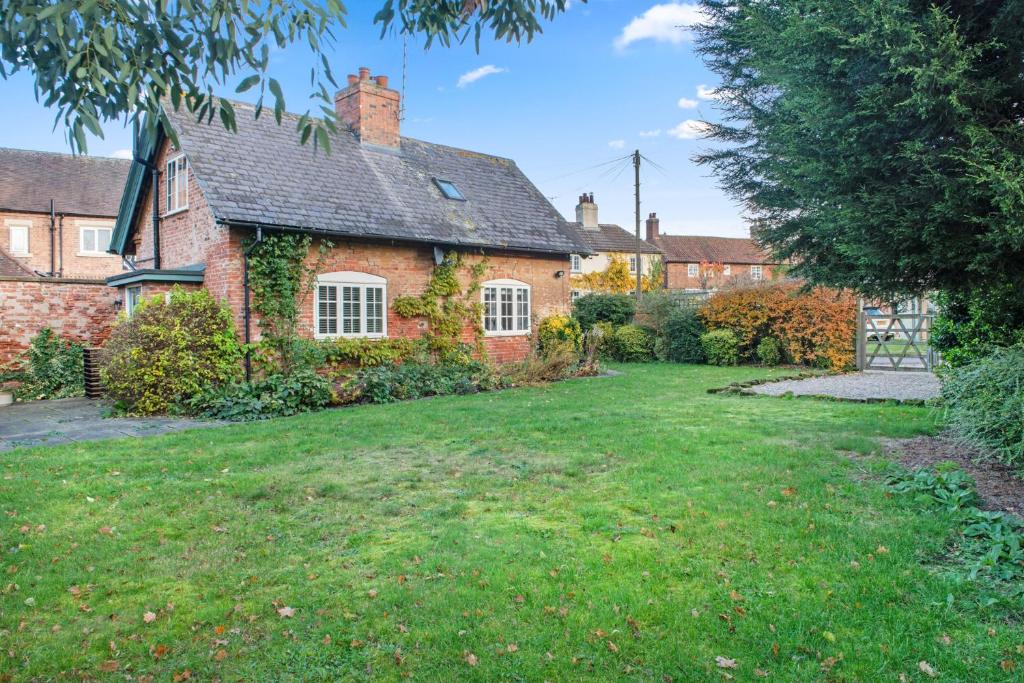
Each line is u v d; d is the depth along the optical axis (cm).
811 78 530
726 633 313
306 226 1223
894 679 276
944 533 422
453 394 1267
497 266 1616
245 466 652
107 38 250
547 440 754
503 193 1817
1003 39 463
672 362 1980
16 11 261
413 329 1437
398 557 411
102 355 1114
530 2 400
